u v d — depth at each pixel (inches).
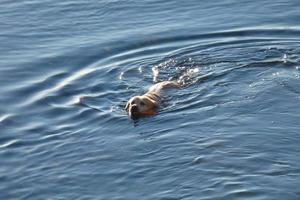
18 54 1391.5
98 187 958.4
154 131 1077.8
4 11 1579.7
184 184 941.8
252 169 958.4
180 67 1295.5
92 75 1286.9
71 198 943.7
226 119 1093.1
